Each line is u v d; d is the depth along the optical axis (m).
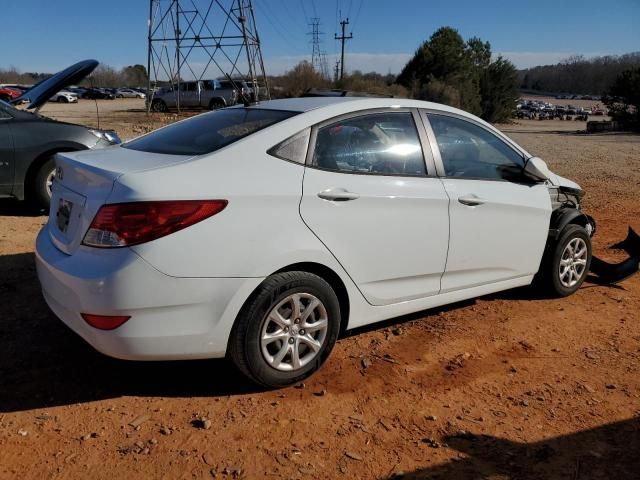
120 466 2.69
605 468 2.80
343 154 3.57
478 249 4.20
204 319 3.05
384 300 3.77
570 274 5.10
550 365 3.85
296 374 3.39
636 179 12.84
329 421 3.12
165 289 2.92
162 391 3.33
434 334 4.24
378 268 3.66
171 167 3.07
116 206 2.90
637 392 3.54
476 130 4.36
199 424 3.03
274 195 3.18
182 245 2.93
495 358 3.92
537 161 4.50
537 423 3.17
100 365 3.58
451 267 4.07
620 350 4.11
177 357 3.07
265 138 3.34
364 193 3.52
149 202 2.88
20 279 4.91
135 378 3.46
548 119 77.25
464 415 3.23
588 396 3.47
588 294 5.25
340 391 3.41
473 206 4.10
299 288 3.29
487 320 4.54
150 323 2.95
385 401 3.33
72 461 2.71
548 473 2.75
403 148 3.85
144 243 2.87
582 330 4.43
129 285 2.87
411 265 3.82
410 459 2.83
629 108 45.06
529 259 4.64
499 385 3.57
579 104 125.69
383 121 3.83
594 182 12.27
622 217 8.70
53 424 2.99
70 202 3.29
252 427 3.03
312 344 3.42
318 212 3.34
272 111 3.73
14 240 6.09
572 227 5.02
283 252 3.20
